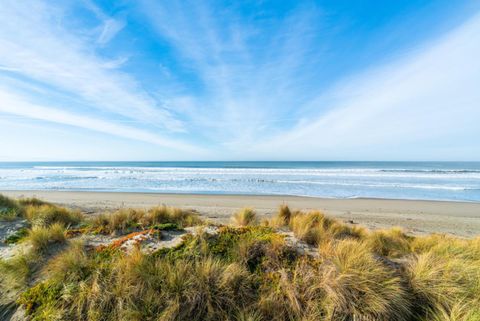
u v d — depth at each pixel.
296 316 2.07
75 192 14.59
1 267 2.50
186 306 2.10
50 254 3.00
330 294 2.14
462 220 8.48
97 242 3.44
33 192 14.48
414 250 4.05
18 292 2.28
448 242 4.07
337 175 25.52
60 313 2.01
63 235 3.44
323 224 4.72
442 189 16.38
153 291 2.19
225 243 3.07
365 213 9.50
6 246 3.49
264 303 2.15
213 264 2.47
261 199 12.49
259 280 2.43
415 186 17.50
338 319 2.01
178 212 5.90
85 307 2.09
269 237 3.18
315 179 22.16
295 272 2.46
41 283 2.35
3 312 2.10
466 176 23.81
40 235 3.21
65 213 5.47
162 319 1.96
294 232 3.62
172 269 2.41
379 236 4.38
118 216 4.73
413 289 2.36
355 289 2.19
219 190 16.23
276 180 21.52
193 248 2.88
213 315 2.06
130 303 2.08
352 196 13.95
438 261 2.73
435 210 10.23
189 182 20.53
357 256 2.52
